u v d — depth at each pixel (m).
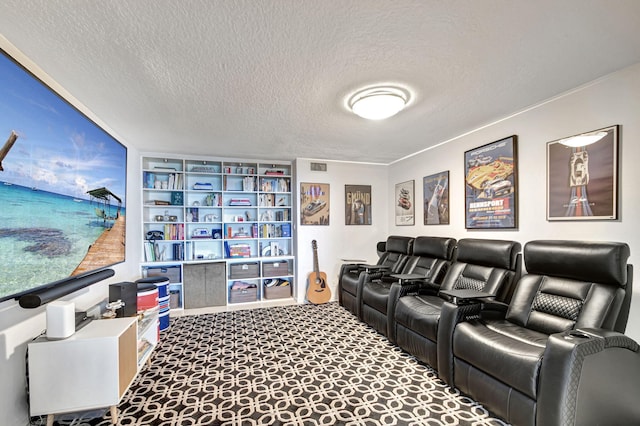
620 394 1.59
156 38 1.61
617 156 2.07
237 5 1.36
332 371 2.41
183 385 2.20
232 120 2.91
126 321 2.01
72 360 1.70
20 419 1.64
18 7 1.35
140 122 2.91
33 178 1.62
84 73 1.97
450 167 3.70
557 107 2.46
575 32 1.61
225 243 4.61
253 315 3.91
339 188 4.95
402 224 4.76
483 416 1.85
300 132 3.33
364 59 1.86
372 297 3.27
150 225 4.36
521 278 2.36
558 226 2.47
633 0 1.36
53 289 1.71
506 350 1.74
